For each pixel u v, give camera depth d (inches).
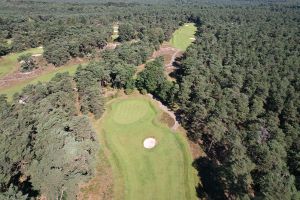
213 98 3966.5
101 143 3528.5
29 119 3353.8
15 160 2699.3
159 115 4109.3
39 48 7160.4
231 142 3169.3
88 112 4010.8
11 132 2970.0
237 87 4379.9
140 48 6082.7
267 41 6683.1
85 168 2691.9
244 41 6633.9
